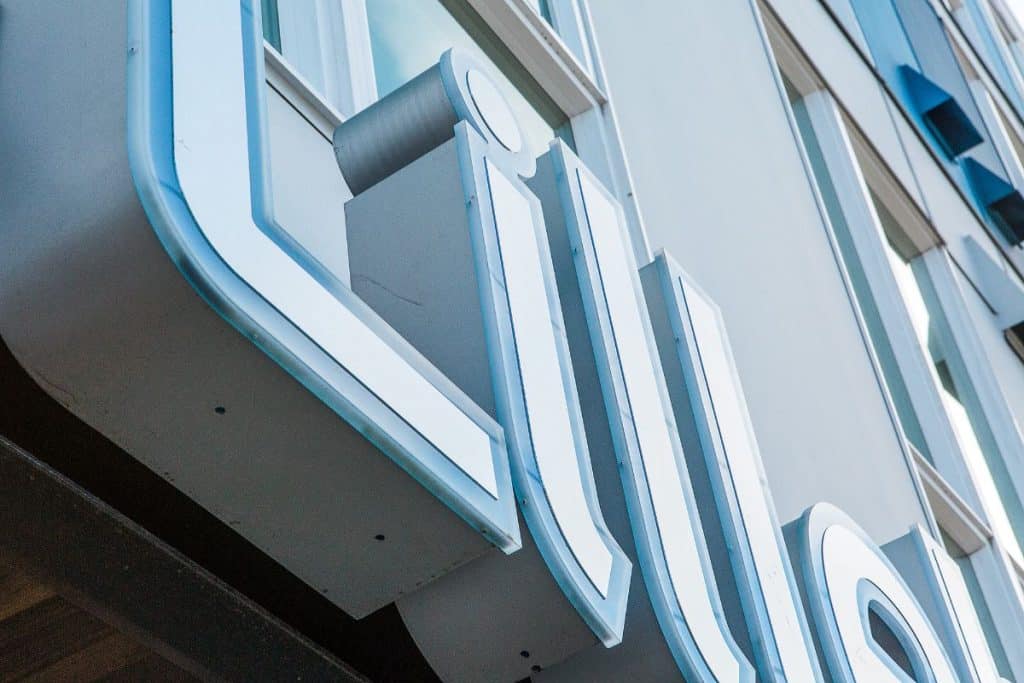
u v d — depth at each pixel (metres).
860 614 4.41
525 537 2.87
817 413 7.23
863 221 10.16
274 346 2.33
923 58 14.62
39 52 2.58
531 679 3.45
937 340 11.10
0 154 2.48
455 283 3.25
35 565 2.17
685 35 8.27
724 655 3.39
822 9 12.35
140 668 2.47
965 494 9.34
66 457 2.86
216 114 2.54
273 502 2.51
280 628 2.46
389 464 2.49
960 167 14.74
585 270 3.81
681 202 6.84
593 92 6.48
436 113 3.59
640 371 3.76
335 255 3.98
